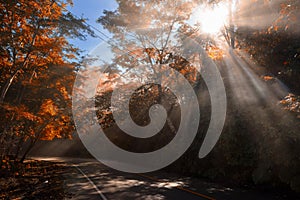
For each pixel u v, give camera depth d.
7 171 15.02
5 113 11.84
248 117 11.41
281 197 8.32
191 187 10.56
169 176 15.16
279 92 11.25
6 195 9.30
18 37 11.37
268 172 9.63
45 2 11.68
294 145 8.64
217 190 9.74
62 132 19.91
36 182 12.70
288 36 11.44
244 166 11.41
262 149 9.98
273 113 9.84
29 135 16.52
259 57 12.98
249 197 8.22
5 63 12.45
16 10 10.80
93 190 9.91
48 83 14.63
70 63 15.13
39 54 12.78
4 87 12.22
